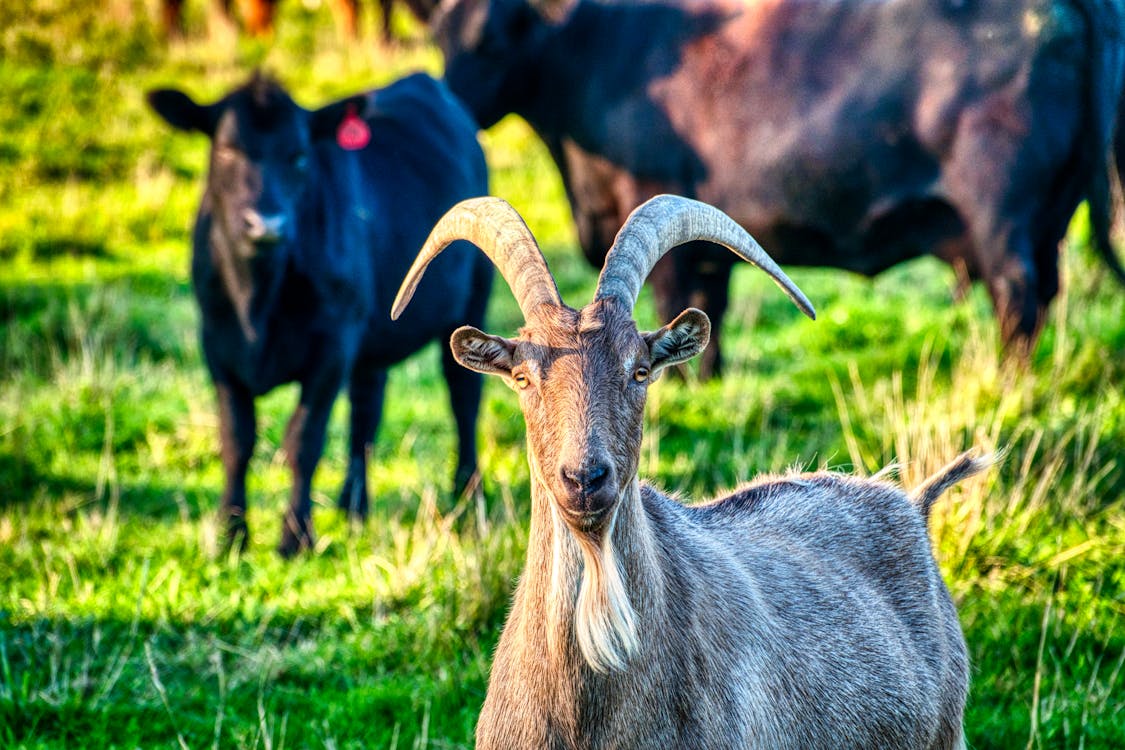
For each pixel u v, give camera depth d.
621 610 6.61
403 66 33.25
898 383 14.00
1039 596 11.22
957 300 18.03
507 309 21.86
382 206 14.84
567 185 19.25
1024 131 15.32
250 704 10.46
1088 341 15.23
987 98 15.50
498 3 18.56
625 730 6.86
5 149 28.41
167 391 18.17
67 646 11.21
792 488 9.01
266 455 16.70
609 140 18.23
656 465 14.34
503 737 7.20
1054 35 15.23
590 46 18.41
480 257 16.17
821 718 7.74
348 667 10.98
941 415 13.74
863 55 16.36
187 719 10.20
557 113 18.78
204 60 34.12
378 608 11.77
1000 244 15.50
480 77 18.83
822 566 8.39
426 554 12.19
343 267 13.65
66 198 26.33
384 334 14.80
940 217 16.25
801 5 17.08
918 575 8.83
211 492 15.27
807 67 16.77
